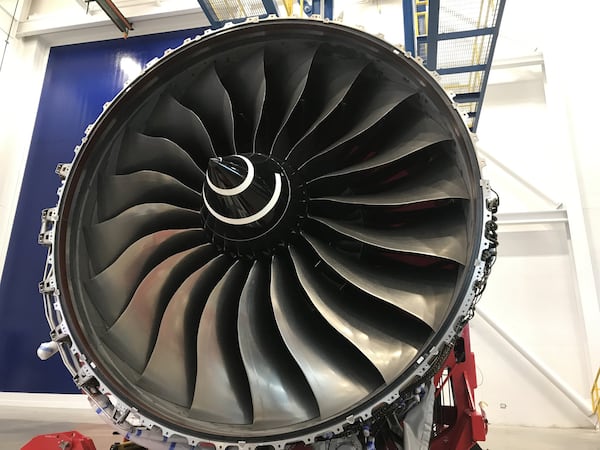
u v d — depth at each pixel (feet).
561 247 18.12
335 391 5.48
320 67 7.47
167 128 7.61
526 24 20.76
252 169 6.16
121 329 6.39
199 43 7.01
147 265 7.07
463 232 5.93
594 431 15.84
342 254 6.80
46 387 19.63
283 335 5.84
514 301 18.02
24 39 25.22
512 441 14.49
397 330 5.92
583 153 18.79
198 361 6.01
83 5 24.43
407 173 7.13
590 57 19.60
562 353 17.11
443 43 15.60
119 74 23.73
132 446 9.07
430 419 6.28
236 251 6.86
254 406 5.57
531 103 20.03
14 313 20.94
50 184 22.59
